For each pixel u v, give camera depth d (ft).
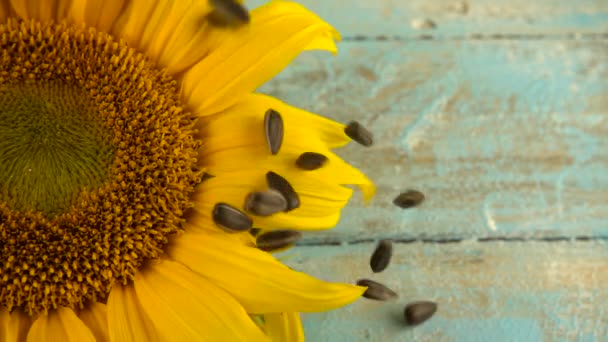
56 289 1.08
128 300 1.09
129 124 1.12
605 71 1.44
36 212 1.09
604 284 1.29
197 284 1.08
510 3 1.49
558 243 1.32
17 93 1.13
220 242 1.09
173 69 1.13
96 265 1.08
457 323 1.25
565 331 1.25
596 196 1.35
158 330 1.07
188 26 1.11
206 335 1.07
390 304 1.26
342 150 1.36
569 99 1.42
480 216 1.33
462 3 1.48
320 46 1.12
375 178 1.34
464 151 1.37
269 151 1.09
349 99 1.40
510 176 1.36
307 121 1.13
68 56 1.13
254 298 1.07
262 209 1.07
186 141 1.11
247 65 1.10
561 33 1.47
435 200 1.33
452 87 1.41
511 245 1.31
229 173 1.11
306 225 1.11
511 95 1.41
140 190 1.10
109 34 1.14
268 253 1.13
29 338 1.06
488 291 1.28
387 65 1.42
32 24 1.12
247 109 1.12
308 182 1.11
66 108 1.13
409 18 1.46
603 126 1.40
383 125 1.38
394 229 1.31
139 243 1.09
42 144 1.11
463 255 1.30
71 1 1.12
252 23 1.10
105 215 1.09
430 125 1.38
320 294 1.06
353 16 1.45
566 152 1.38
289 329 1.12
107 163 1.11
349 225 1.31
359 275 1.28
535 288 1.28
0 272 1.07
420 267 1.29
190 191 1.11
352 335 1.24
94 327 1.08
